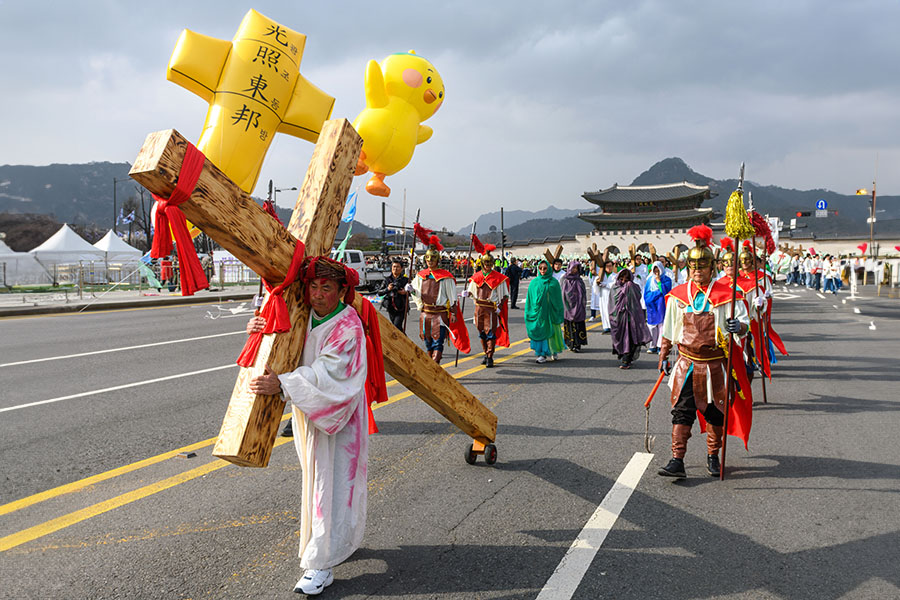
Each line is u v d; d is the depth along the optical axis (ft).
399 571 10.67
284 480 15.15
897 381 27.25
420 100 16.52
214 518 12.87
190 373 28.53
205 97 12.74
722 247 24.75
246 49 12.44
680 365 15.57
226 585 10.18
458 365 32.30
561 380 28.12
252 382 9.11
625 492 14.40
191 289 8.41
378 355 11.30
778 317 57.77
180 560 11.03
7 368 29.71
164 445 17.87
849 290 107.65
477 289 31.89
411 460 16.71
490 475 15.55
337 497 9.96
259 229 8.96
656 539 11.89
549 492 14.39
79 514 13.04
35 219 259.60
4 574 10.50
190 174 8.05
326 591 10.03
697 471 15.98
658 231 286.66
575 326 36.73
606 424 20.52
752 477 15.47
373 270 91.09
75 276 93.86
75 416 20.94
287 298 9.53
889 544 11.64
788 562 10.95
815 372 29.68
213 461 16.49
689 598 9.76
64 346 36.81
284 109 12.80
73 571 10.61
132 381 26.71
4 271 88.48
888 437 18.84
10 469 15.81
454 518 12.90
